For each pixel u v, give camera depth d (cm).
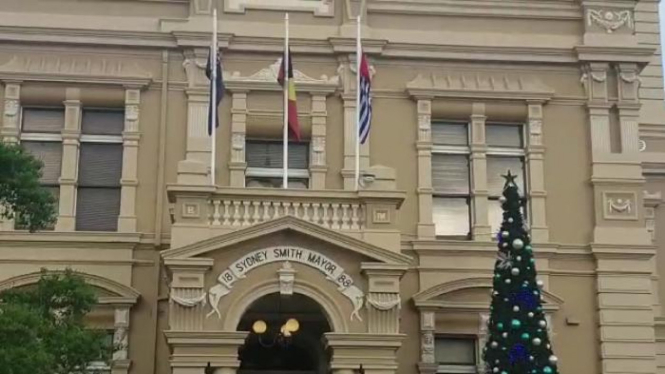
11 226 2225
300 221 1945
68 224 2258
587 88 2459
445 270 2294
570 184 2408
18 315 1487
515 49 2452
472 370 2273
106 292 2198
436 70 2441
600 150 2423
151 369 2181
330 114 2381
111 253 2239
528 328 1822
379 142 2377
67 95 2330
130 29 2364
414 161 2375
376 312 1936
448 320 2273
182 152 2327
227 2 2422
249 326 2192
